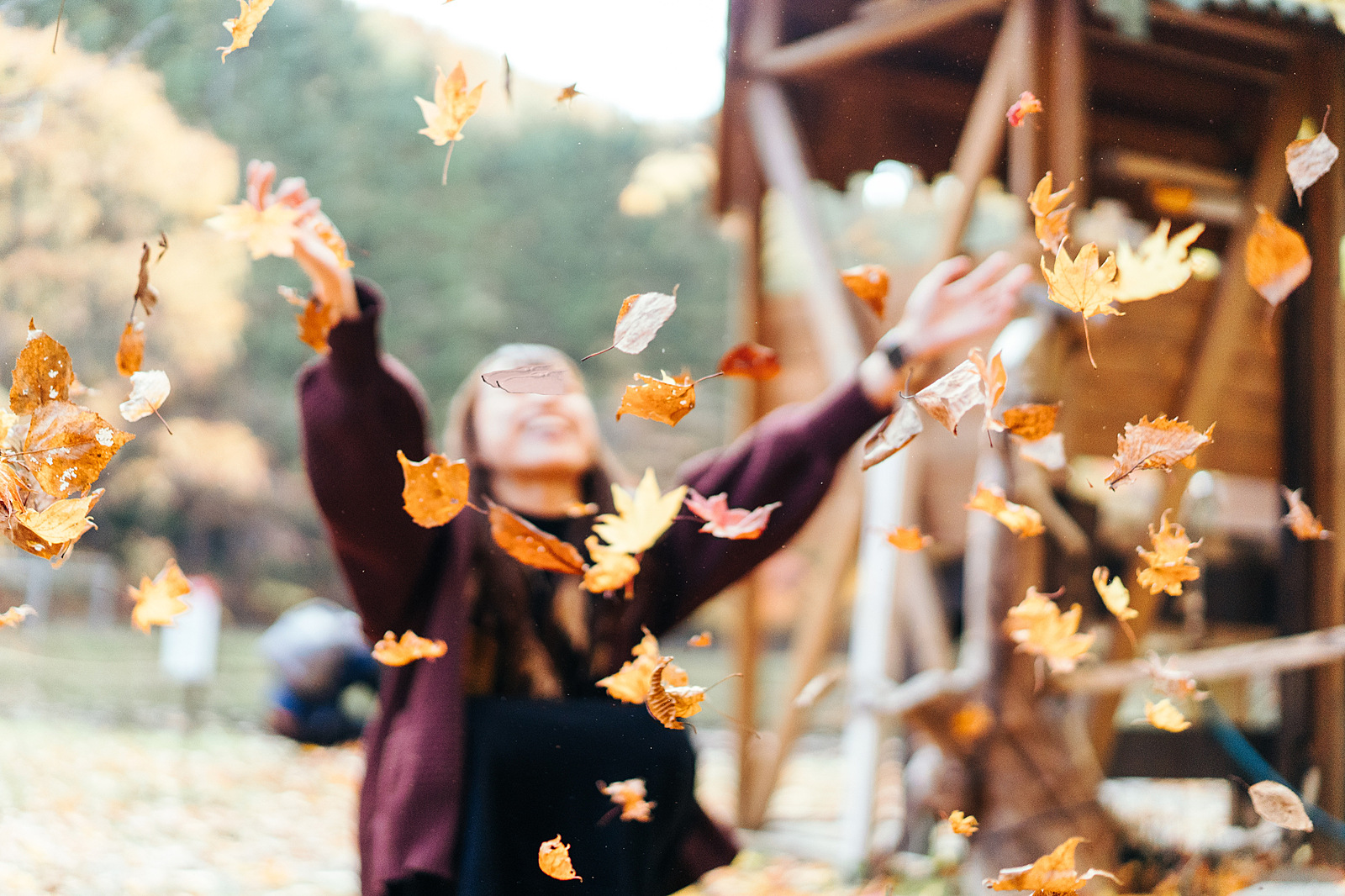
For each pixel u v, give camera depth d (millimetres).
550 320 17625
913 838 3508
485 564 1561
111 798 4281
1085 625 3053
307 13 13500
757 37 3205
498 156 17422
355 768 5391
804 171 3449
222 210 1364
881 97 3018
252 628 15820
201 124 6387
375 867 1415
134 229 6141
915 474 3686
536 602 1561
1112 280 1097
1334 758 2600
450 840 1381
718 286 18188
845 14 2891
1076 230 2266
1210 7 1913
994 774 2604
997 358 1105
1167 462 1113
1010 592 2646
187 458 13281
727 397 17531
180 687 8320
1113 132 2354
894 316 3744
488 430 1744
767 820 4348
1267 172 2211
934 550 3920
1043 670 2477
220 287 10562
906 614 3742
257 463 14352
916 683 2771
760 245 4199
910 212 5336
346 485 1458
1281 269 1120
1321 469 2566
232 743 5957
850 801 3605
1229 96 2225
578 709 1500
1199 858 2561
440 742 1427
